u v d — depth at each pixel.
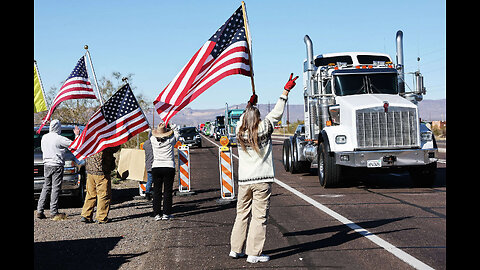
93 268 6.56
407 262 6.17
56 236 8.70
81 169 12.95
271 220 9.35
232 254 6.77
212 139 78.50
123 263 6.78
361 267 6.06
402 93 14.66
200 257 6.88
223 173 12.49
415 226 8.30
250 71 7.55
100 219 10.09
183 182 14.12
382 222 8.75
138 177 13.23
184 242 7.87
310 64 15.48
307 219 9.30
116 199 14.17
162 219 10.14
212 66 7.84
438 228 8.09
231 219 9.73
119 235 8.72
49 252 7.44
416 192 12.50
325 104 14.67
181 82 7.89
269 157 6.68
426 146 13.05
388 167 13.02
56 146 10.66
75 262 6.87
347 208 10.35
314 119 15.28
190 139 46.19
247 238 6.62
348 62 16.17
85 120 28.11
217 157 32.12
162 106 8.23
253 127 6.61
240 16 7.78
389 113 13.04
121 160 13.40
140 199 13.84
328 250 6.96
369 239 7.48
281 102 6.73
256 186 6.52
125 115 10.18
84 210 10.16
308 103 15.50
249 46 7.61
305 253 6.86
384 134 13.05
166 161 10.07
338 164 13.06
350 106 13.24
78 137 10.49
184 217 10.28
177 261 6.71
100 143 9.98
